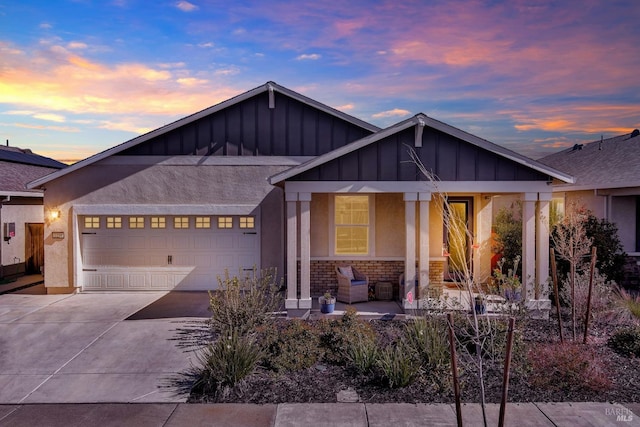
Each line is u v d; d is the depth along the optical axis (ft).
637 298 35.88
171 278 44.65
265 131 44.04
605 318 32.58
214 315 30.48
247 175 44.14
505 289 30.37
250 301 31.81
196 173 44.16
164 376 24.00
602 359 25.39
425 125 32.73
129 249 44.62
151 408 20.44
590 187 50.16
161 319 34.24
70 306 38.50
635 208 49.98
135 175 44.11
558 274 37.93
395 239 40.93
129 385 22.93
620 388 22.00
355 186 33.65
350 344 25.96
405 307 33.58
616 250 43.55
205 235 44.62
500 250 44.62
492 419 19.06
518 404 20.40
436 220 41.16
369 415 19.52
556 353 24.04
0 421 19.34
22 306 38.58
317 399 21.09
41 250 56.65
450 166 33.55
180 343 28.99
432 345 24.52
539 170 33.04
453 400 20.85
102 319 34.32
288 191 33.96
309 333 27.09
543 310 33.22
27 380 23.63
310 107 43.98
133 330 31.58
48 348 28.27
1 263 50.90
